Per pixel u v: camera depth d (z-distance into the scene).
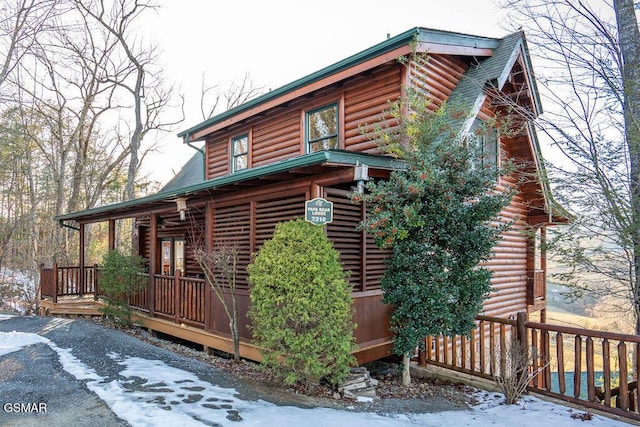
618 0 6.08
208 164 11.91
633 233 5.79
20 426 3.65
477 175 5.23
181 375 5.29
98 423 3.68
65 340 7.44
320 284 4.82
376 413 4.44
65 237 18.19
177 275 7.97
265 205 6.31
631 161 5.79
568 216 6.44
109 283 8.94
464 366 6.00
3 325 9.16
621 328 8.12
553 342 10.66
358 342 5.84
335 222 5.89
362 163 4.96
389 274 5.62
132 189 17.42
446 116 5.91
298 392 4.91
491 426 4.18
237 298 6.52
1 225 19.14
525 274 10.41
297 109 9.07
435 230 5.32
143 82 19.56
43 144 20.34
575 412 4.64
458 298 5.43
